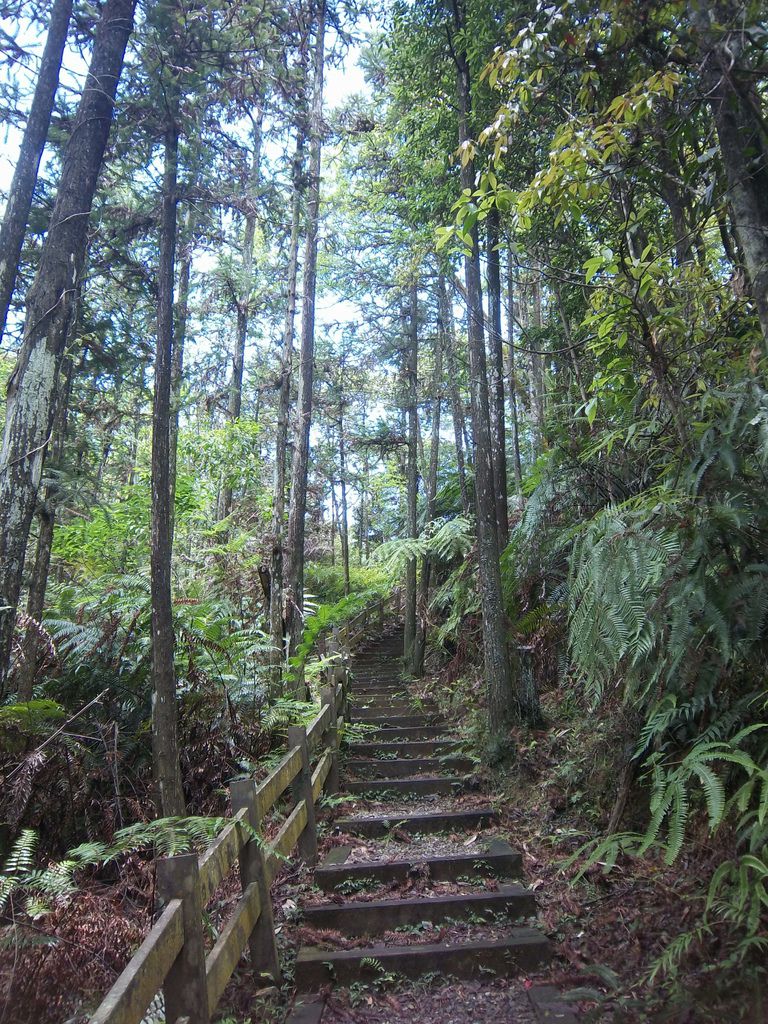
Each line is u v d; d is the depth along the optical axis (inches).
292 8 192.1
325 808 208.7
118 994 65.2
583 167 127.1
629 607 123.1
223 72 176.1
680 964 108.8
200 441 398.3
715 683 120.9
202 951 87.9
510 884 158.1
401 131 331.0
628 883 140.3
